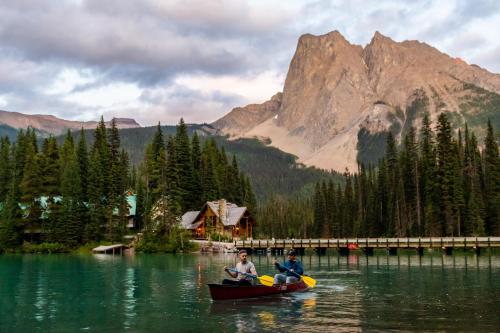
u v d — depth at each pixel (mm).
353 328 21062
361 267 52438
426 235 93312
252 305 26969
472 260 63062
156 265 55656
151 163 105000
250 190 135375
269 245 81938
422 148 104562
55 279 40500
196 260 65375
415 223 100188
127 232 96438
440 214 92250
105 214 91625
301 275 33844
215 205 101125
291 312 24844
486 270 47094
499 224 93000
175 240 86125
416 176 100562
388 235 107812
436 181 92938
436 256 73000
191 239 95625
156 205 90250
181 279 40125
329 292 31656
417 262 59844
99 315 24422
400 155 120500
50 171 92562
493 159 98500
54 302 28359
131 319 23438
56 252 84188
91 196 91375
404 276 41781
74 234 86938
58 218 86812
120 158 110688
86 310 25781
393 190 110188
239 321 22812
